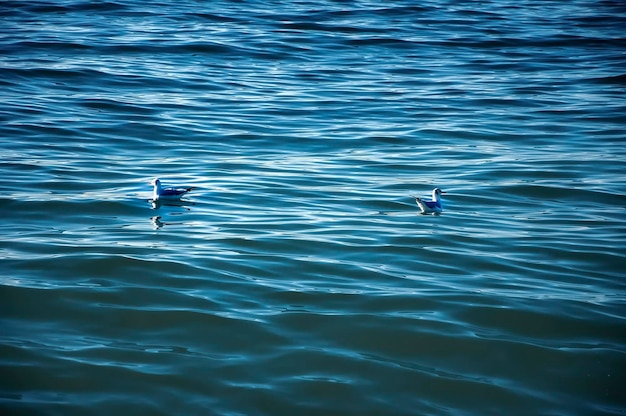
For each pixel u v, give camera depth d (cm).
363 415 1188
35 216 1925
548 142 2753
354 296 1534
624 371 1306
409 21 4994
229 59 3903
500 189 2264
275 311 1466
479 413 1202
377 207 2100
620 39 4572
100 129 2723
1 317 1409
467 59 4097
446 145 2717
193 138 2697
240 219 1966
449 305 1505
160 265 1636
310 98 3291
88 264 1625
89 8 4897
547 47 4375
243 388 1235
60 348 1320
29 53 3700
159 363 1289
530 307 1498
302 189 2228
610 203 2152
